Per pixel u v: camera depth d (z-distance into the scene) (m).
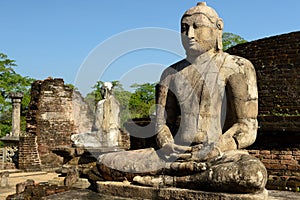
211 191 4.03
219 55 5.11
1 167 16.91
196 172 4.20
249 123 4.76
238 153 4.33
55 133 18.80
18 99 20.44
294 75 10.35
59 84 19.34
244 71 4.88
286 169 9.05
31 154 17.20
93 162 10.75
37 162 17.31
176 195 4.16
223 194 3.88
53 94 19.12
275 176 9.11
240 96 4.78
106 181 4.96
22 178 13.83
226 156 4.25
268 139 9.39
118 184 4.69
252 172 3.77
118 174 4.85
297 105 10.18
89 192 4.93
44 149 18.28
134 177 4.68
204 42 5.06
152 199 4.32
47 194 5.58
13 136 19.38
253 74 4.96
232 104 4.85
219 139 4.59
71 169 9.52
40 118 18.72
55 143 18.66
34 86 19.27
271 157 9.28
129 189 4.52
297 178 8.79
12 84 32.34
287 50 10.52
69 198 4.54
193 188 4.18
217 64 5.00
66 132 19.00
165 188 4.27
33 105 18.88
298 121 8.87
